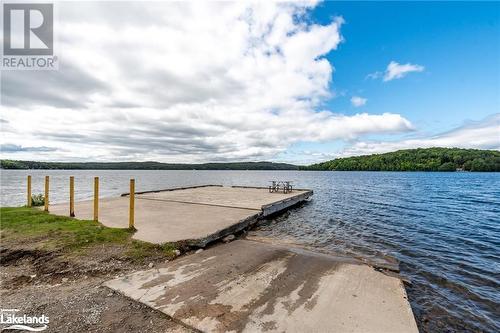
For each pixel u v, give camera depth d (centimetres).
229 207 1088
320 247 785
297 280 450
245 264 520
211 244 669
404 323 329
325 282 445
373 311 355
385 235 970
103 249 557
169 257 542
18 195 2555
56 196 2472
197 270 483
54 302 368
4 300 375
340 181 5128
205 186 2205
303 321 326
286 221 1178
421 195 2525
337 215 1372
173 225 757
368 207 1694
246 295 390
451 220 1305
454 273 617
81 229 671
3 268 480
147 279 440
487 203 2006
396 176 7350
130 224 694
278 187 1894
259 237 855
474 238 962
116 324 318
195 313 339
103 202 1192
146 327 312
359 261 582
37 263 495
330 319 332
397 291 420
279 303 369
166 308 350
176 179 6388
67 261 502
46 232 645
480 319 423
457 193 2761
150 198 1345
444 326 401
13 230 664
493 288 540
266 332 303
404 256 732
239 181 5428
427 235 989
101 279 441
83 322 321
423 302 470
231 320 325
